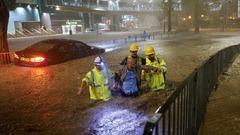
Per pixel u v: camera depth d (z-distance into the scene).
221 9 65.06
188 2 51.34
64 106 5.12
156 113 1.75
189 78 2.98
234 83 6.66
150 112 4.72
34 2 43.69
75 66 10.10
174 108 2.22
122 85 5.58
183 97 2.70
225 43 21.86
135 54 5.49
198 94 3.71
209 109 4.58
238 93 5.62
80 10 53.41
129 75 5.51
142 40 26.77
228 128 3.69
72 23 54.31
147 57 5.81
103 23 70.81
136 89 5.64
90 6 61.62
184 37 31.88
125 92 5.56
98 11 59.56
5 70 9.52
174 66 9.90
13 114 4.72
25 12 41.22
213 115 4.26
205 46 19.22
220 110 4.50
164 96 5.65
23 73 8.84
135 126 4.10
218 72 7.56
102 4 73.06
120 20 76.06
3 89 6.63
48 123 4.27
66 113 4.72
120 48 17.75
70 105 5.17
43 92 6.23
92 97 5.50
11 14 38.16
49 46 10.74
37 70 9.36
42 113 4.75
